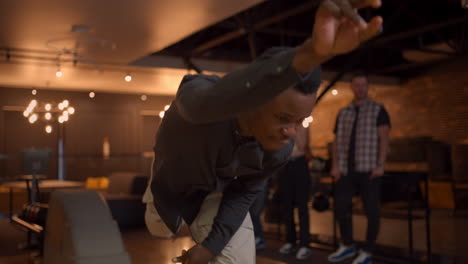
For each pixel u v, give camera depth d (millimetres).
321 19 662
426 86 12289
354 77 4551
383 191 8664
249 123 1100
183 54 9344
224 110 848
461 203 9273
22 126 12555
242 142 1171
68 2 5230
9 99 12203
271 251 5168
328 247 5340
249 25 7801
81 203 2836
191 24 6137
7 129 12352
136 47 7383
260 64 800
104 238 2699
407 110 12766
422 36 10977
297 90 965
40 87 12359
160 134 1320
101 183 10789
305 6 6746
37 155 6121
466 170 10375
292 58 742
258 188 1487
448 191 9398
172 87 12297
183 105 967
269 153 1275
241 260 1637
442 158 10969
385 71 11742
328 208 5281
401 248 5199
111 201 7297
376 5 626
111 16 5746
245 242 1644
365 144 4414
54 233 2920
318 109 14883
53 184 6445
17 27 6172
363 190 4430
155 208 1611
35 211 5195
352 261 4609
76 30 6234
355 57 9945
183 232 5922
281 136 1062
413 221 7492
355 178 4484
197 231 1625
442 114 11914
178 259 1504
